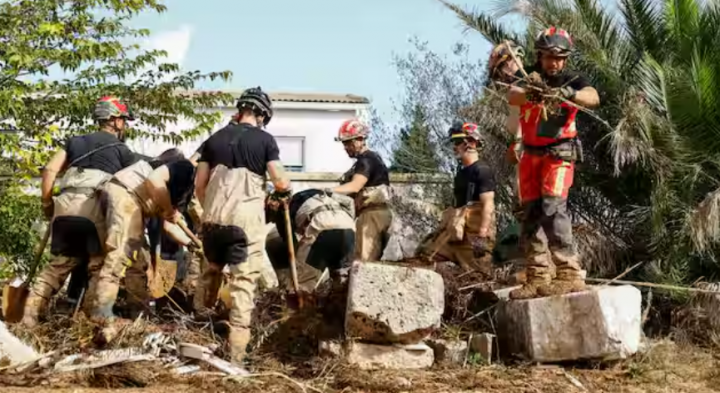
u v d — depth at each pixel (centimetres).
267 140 732
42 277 812
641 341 816
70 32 1449
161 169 779
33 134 1392
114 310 869
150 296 881
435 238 911
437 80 1495
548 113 750
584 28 1139
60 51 1412
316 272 832
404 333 717
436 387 680
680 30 1120
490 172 886
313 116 2669
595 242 1083
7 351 705
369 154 922
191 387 661
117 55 1495
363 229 916
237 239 712
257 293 866
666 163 1037
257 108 746
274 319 810
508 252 995
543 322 757
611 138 1069
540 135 761
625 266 1091
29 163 1327
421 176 1413
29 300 805
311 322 780
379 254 920
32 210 1346
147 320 806
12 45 1371
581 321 743
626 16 1168
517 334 775
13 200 1329
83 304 830
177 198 782
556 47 746
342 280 805
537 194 773
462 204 894
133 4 1491
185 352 710
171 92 1526
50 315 825
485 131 1204
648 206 1086
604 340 735
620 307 743
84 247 813
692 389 718
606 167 1151
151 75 1516
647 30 1155
